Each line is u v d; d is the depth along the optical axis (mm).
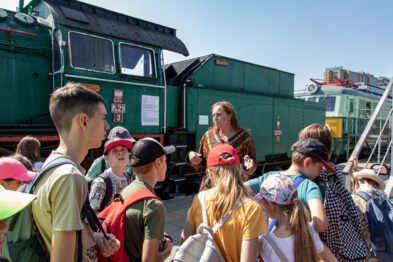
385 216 2303
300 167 2113
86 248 1343
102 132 1388
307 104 10289
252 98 7977
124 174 2617
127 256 1535
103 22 5227
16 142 4336
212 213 1655
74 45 4738
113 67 5234
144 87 5746
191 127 6512
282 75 9570
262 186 1746
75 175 1162
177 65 8023
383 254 2258
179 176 6199
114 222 1545
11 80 4547
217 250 1479
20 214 1230
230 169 1688
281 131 8984
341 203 2080
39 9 5316
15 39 4582
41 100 4887
